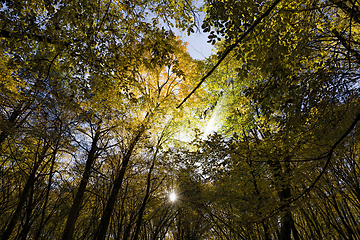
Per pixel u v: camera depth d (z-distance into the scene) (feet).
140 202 29.12
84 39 15.23
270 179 20.39
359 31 18.17
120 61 16.49
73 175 28.76
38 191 25.04
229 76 28.12
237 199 24.16
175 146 30.45
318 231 39.47
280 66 11.60
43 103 24.17
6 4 12.85
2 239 21.13
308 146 17.54
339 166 28.78
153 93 27.84
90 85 17.53
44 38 14.48
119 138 26.37
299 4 13.76
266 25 12.61
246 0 11.62
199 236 32.50
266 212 19.44
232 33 12.42
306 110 14.17
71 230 22.29
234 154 20.79
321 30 17.71
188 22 17.02
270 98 12.01
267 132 23.29
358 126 13.62
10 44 14.19
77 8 13.92
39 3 14.15
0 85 22.44
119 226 25.41
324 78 12.78
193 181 27.09
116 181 24.34
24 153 26.78
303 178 18.79
